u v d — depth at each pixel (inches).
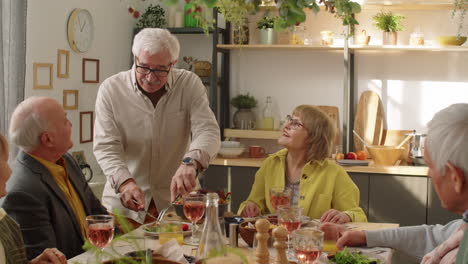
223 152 180.5
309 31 189.0
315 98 189.8
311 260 67.6
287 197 91.7
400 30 176.9
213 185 178.1
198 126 113.7
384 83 184.7
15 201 83.1
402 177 164.7
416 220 164.4
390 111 185.0
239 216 102.4
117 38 187.5
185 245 83.7
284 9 63.1
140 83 106.6
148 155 114.6
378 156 169.3
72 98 165.2
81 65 169.2
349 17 68.8
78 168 102.5
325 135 109.1
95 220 71.2
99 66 177.9
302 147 109.8
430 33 181.3
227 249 55.1
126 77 113.3
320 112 110.4
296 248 68.2
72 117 165.5
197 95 116.1
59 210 88.4
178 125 115.6
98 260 50.7
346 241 83.0
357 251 75.9
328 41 178.2
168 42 104.0
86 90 172.2
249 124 189.0
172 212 107.7
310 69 189.5
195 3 64.2
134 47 105.3
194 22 187.3
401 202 165.0
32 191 85.2
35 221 83.4
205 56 196.5
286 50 190.5
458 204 50.4
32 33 147.3
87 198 101.7
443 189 50.7
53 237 85.0
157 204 117.0
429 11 180.9
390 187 165.6
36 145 88.5
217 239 58.2
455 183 49.1
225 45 182.7
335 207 109.4
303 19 64.6
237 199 176.7
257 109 194.1
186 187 99.3
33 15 147.4
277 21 66.4
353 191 109.8
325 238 88.1
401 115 184.2
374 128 183.8
